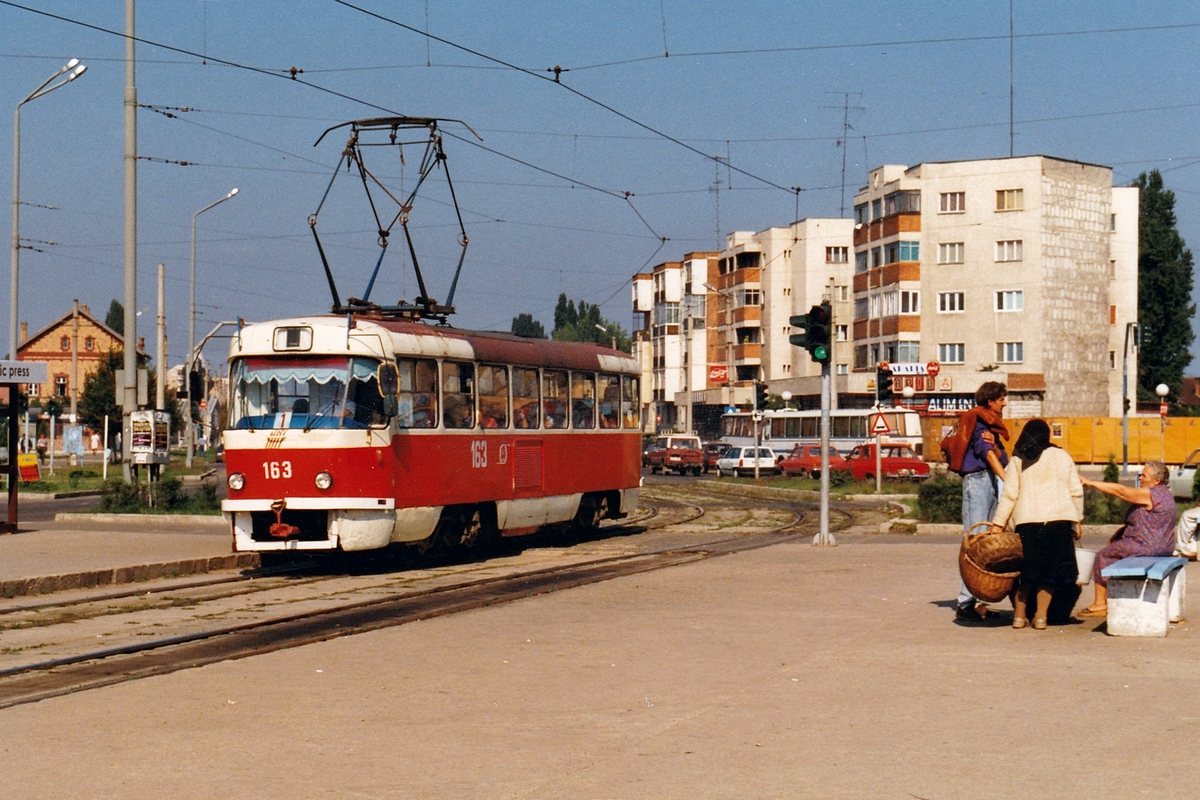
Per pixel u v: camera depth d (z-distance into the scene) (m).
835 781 6.35
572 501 23.23
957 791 6.15
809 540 23.25
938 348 73.31
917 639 10.80
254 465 17.80
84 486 44.28
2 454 24.23
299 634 12.17
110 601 15.00
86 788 6.35
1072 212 72.19
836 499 38.28
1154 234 90.62
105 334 108.38
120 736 7.52
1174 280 90.31
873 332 77.12
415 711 8.18
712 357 102.50
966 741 7.16
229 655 10.48
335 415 17.69
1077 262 72.31
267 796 6.17
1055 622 11.78
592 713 8.05
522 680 9.24
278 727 7.73
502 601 14.13
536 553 21.61
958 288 72.81
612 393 25.00
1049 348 71.25
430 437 18.94
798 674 9.24
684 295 107.38
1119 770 6.52
